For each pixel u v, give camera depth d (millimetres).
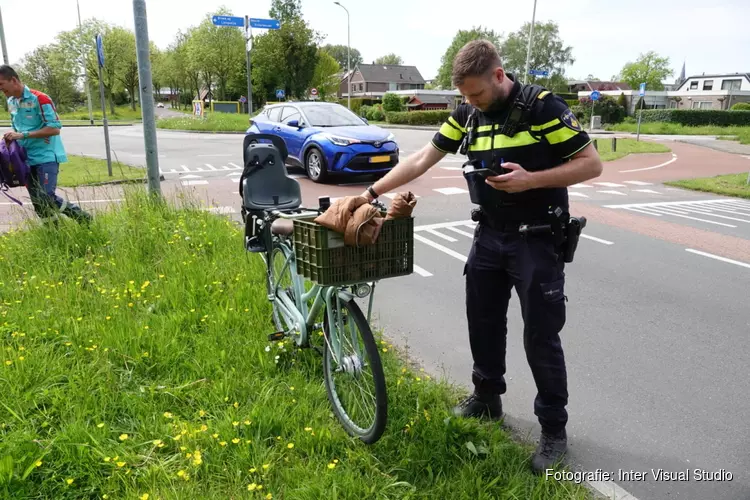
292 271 3256
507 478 2445
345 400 2883
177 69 78938
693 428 2975
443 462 2520
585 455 2746
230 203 9008
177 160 15742
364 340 2568
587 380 3488
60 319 3822
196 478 2416
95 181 10383
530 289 2480
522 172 2291
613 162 18516
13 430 2674
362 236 2365
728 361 3738
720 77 70875
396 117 42406
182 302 4238
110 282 4648
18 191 9938
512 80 2445
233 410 2852
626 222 8117
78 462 2461
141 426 2727
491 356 2879
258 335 3670
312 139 10992
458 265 5918
